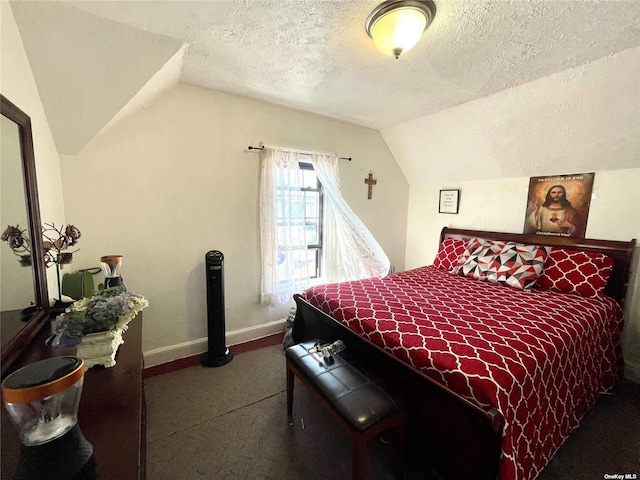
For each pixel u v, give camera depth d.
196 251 2.47
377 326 1.65
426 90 2.28
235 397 2.00
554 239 2.61
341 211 3.07
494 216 3.08
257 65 1.92
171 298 2.41
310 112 2.89
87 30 1.42
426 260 3.80
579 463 1.50
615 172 2.27
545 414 1.35
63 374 0.69
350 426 1.23
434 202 3.65
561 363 1.47
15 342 1.06
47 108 1.60
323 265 3.22
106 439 0.76
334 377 1.48
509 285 2.42
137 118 2.13
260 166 2.69
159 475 1.42
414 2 1.28
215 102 2.41
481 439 1.09
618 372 2.14
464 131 2.80
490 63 1.83
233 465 1.48
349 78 2.10
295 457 1.53
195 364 2.41
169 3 1.30
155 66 1.65
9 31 1.22
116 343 1.12
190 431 1.70
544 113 2.24
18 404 0.64
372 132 3.45
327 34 1.55
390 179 3.72
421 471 1.46
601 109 1.99
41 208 1.55
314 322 2.19
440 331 1.55
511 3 1.28
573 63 1.80
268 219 2.70
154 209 2.26
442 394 1.22
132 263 2.22
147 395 2.01
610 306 2.05
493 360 1.27
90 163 2.00
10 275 1.10
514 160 2.73
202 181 2.43
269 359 2.50
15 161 1.18
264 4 1.31
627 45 1.59
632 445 1.62
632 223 2.21
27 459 0.65
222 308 2.41
